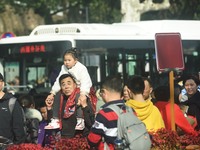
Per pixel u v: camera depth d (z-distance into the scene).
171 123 11.53
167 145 11.00
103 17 49.03
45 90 20.86
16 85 21.34
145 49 22.05
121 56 21.58
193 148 11.14
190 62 23.11
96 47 21.11
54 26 21.64
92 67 20.95
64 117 11.85
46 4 42.59
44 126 12.88
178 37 12.14
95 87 20.91
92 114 11.90
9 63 21.58
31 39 21.27
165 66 12.04
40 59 21.03
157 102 11.94
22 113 11.95
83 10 51.25
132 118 9.36
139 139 9.30
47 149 10.84
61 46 20.67
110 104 9.46
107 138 9.34
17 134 11.84
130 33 21.95
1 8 42.75
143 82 10.73
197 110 13.30
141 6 32.06
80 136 11.40
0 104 11.80
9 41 21.64
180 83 18.59
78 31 21.20
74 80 11.96
